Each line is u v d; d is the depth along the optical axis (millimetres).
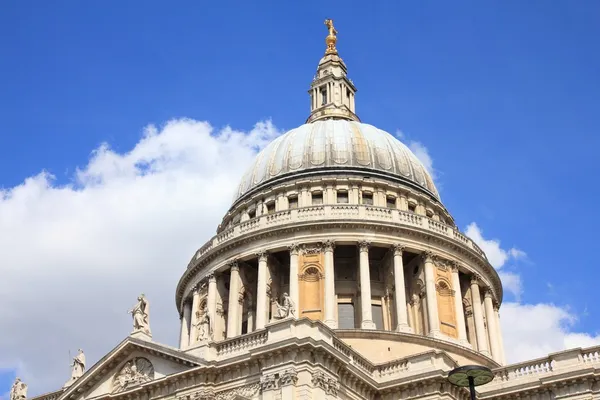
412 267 82500
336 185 87125
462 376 39281
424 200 89812
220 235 86250
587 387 58750
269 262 81438
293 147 92875
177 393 57875
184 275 88938
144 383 59500
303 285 78625
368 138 93312
